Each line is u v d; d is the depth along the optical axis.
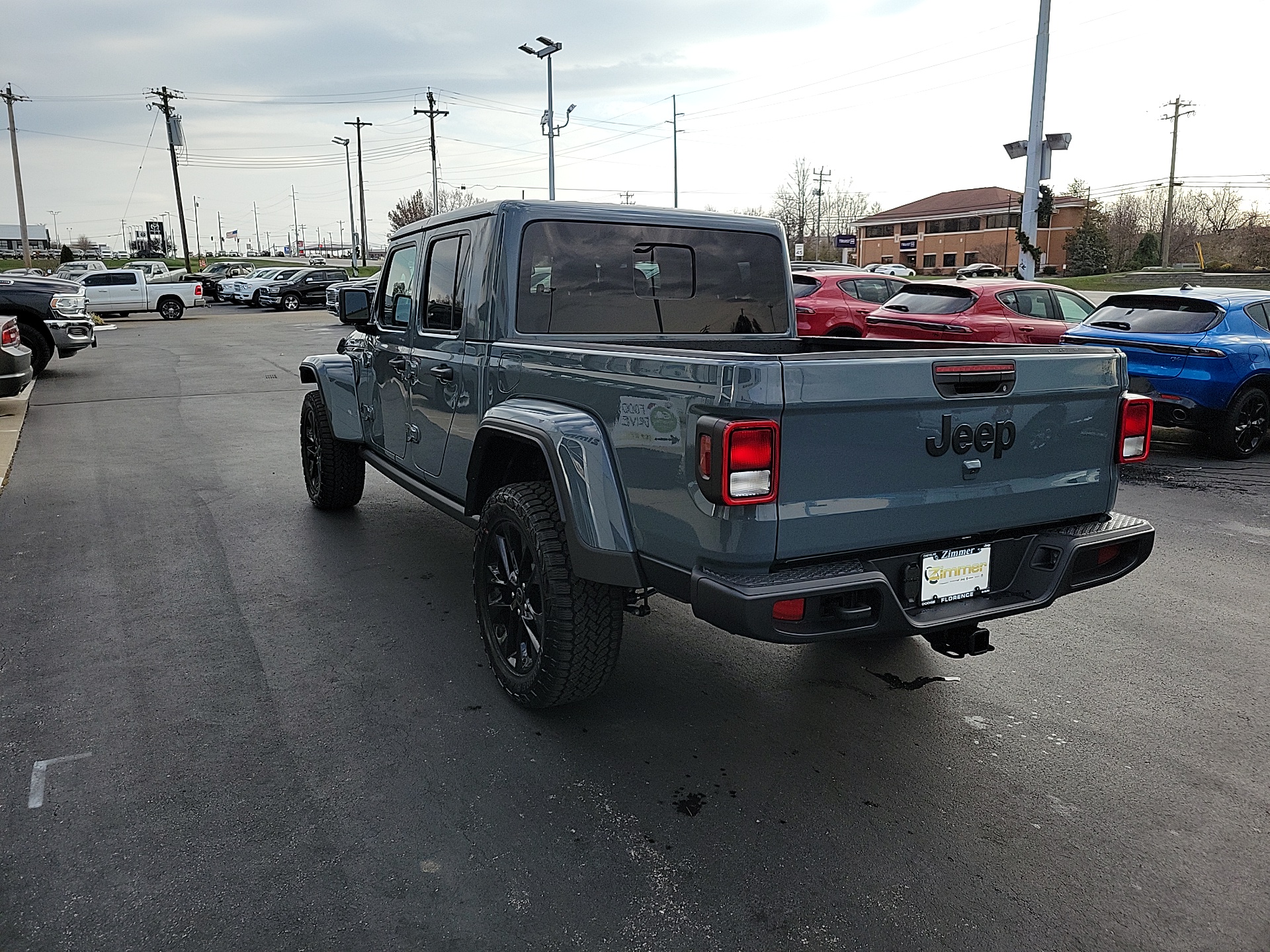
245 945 2.28
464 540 5.77
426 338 4.43
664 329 4.20
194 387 13.52
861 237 98.81
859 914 2.41
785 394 2.50
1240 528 6.30
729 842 2.71
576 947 2.28
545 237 3.84
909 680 3.87
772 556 2.61
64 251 84.69
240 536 5.84
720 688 3.76
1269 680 3.90
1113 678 3.91
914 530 2.85
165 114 60.50
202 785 2.99
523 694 3.43
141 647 4.11
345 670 3.89
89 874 2.54
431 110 57.34
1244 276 32.44
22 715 3.46
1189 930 2.36
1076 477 3.22
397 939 2.30
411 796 2.94
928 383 2.76
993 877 2.57
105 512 6.41
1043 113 23.41
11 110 55.84
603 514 3.02
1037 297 11.77
